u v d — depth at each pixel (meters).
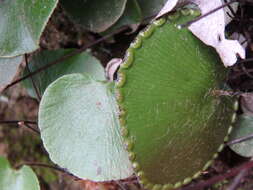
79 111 0.09
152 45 0.08
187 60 0.08
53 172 0.13
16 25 0.09
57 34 0.12
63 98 0.09
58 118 0.09
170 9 0.08
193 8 0.08
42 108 0.09
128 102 0.08
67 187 0.13
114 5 0.09
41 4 0.08
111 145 0.09
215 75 0.09
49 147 0.09
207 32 0.08
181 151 0.08
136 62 0.08
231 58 0.08
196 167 0.09
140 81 0.08
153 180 0.08
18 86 0.13
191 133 0.08
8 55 0.09
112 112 0.09
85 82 0.09
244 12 0.09
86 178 0.08
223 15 0.08
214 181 0.07
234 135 0.09
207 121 0.09
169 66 0.08
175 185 0.09
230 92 0.09
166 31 0.08
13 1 0.09
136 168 0.08
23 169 0.09
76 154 0.09
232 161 0.11
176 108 0.08
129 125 0.08
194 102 0.08
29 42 0.08
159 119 0.08
